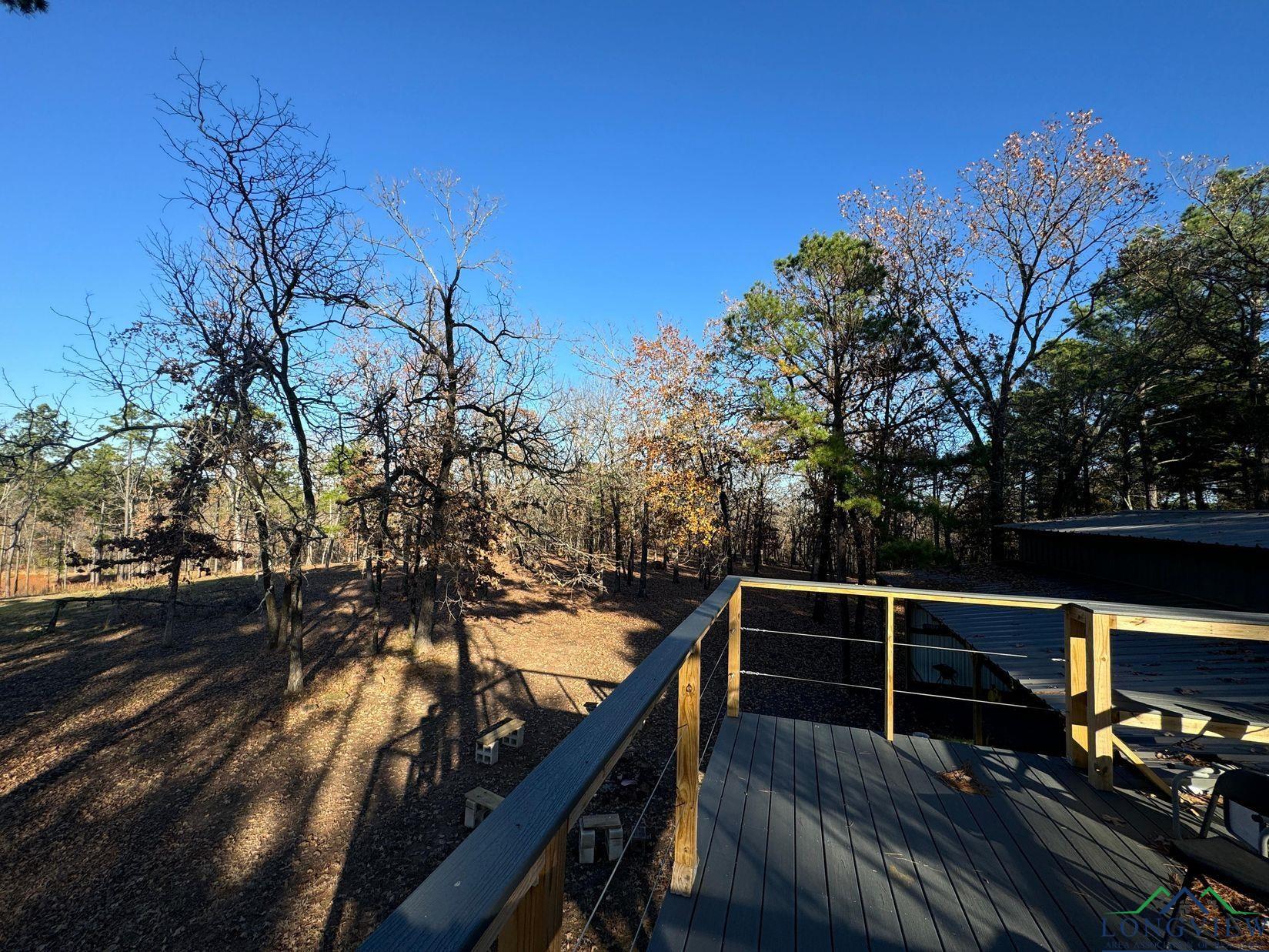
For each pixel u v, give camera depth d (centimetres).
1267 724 314
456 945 57
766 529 3381
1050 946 212
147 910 675
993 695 1005
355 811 885
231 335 1196
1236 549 795
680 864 242
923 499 1544
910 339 1573
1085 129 1855
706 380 2041
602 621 2178
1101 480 2805
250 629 1909
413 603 1702
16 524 1108
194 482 1275
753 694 1498
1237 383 1877
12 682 1395
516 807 89
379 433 1346
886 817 303
